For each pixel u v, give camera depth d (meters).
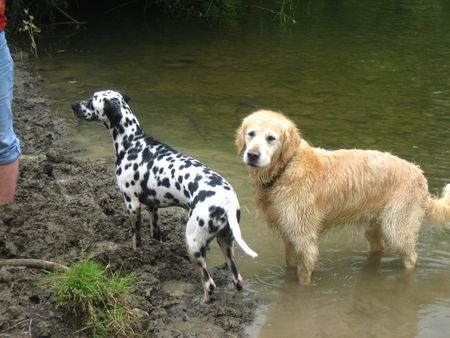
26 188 4.70
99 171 5.14
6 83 4.02
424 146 5.68
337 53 8.54
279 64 7.97
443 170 5.28
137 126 4.32
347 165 4.23
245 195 4.98
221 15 11.01
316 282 4.24
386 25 10.31
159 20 10.52
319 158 4.23
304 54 8.48
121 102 4.31
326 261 4.43
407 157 5.48
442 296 4.13
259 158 4.02
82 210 4.55
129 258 4.18
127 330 3.71
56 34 9.33
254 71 7.64
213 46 8.84
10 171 4.21
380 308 4.04
